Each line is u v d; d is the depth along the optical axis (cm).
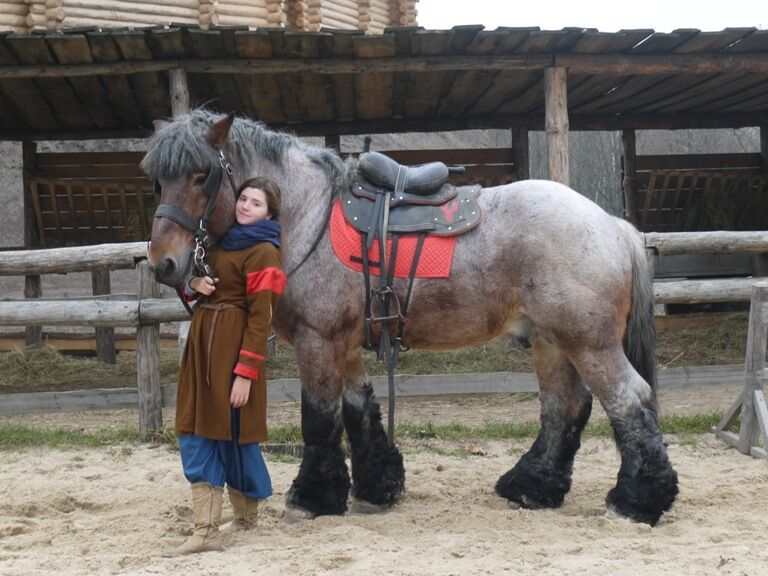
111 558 350
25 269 633
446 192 414
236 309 369
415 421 678
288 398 654
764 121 1073
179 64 732
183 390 368
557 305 388
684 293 655
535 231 393
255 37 683
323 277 402
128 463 557
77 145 1753
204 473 363
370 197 411
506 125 1037
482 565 334
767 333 582
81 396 639
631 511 390
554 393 439
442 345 421
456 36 700
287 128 1043
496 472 521
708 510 422
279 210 388
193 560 347
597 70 756
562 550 354
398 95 913
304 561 342
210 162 384
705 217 1099
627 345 412
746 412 563
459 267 401
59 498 456
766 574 319
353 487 441
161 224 376
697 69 764
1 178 1827
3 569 338
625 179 1084
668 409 710
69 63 730
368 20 1219
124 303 620
